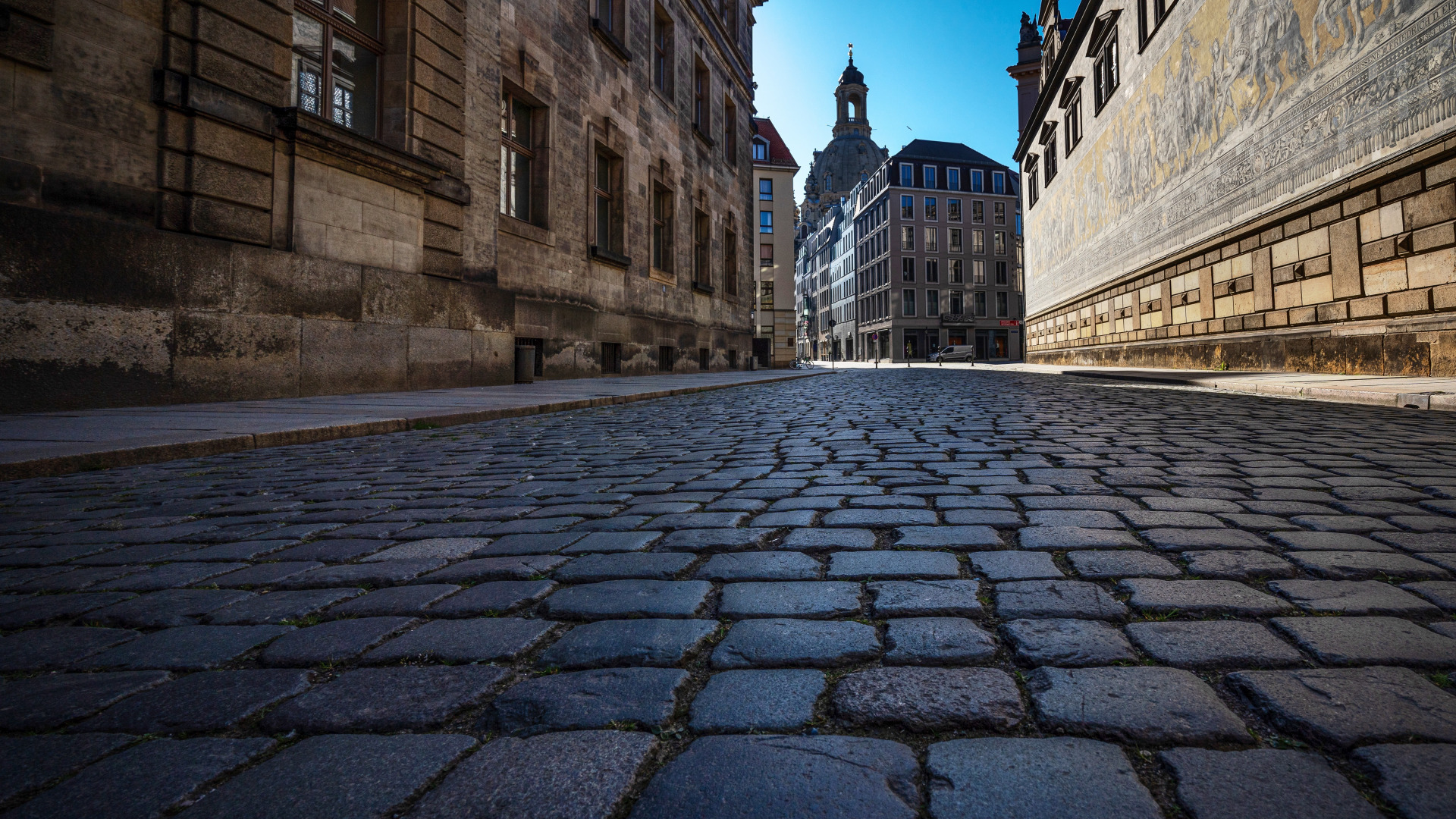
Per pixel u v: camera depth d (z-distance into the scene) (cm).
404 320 1005
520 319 1350
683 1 2117
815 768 110
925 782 107
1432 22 912
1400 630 158
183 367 729
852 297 8312
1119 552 224
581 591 198
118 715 133
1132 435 544
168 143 715
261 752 119
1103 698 130
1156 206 1852
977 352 6750
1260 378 1141
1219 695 131
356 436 589
